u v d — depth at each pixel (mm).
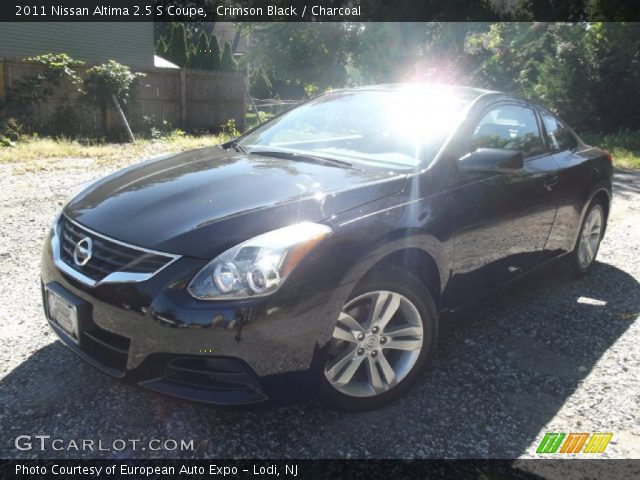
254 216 2510
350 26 23781
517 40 20750
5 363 3020
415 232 2762
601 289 4508
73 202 3064
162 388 2355
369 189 2797
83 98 13555
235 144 3963
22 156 9305
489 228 3287
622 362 3342
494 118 3707
